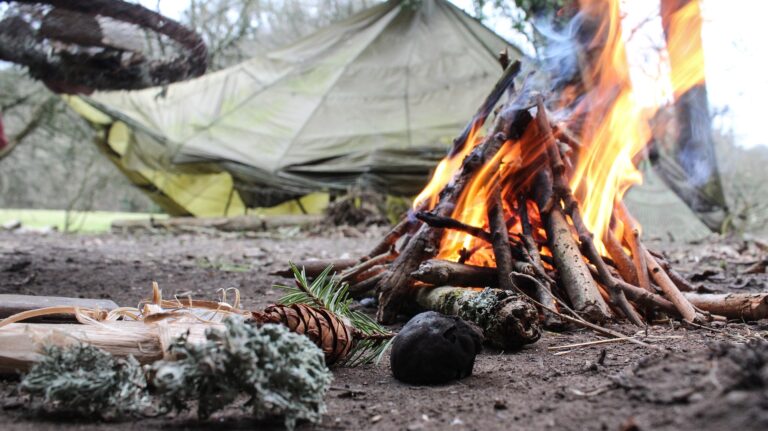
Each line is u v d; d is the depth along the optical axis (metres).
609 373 0.40
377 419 0.34
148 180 2.56
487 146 0.62
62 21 0.73
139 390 0.35
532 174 0.64
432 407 0.36
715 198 1.93
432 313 0.43
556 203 0.62
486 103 0.67
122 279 0.95
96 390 0.34
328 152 2.38
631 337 0.50
